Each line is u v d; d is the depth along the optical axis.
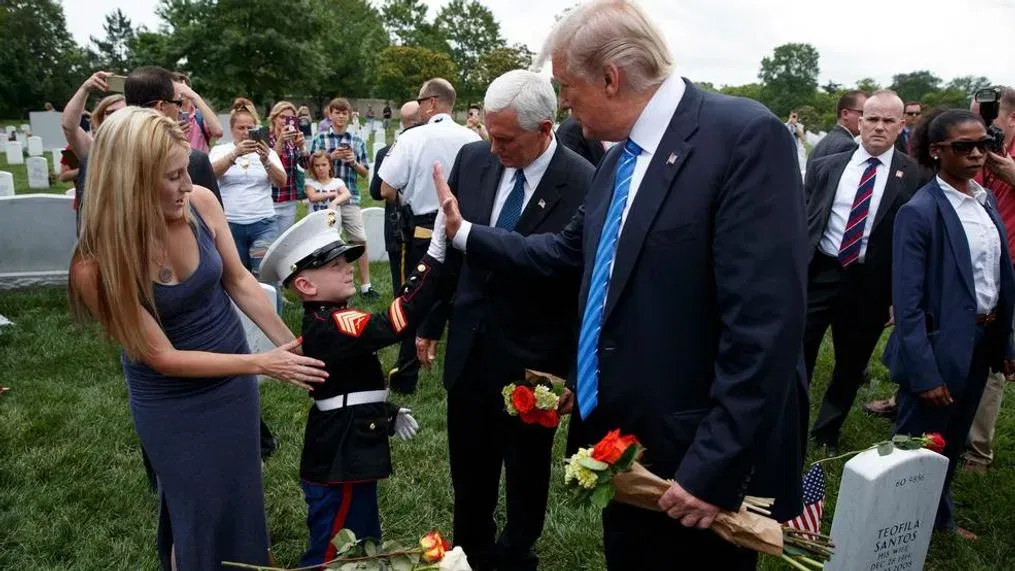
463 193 2.77
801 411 1.90
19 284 7.22
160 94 3.34
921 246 3.04
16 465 3.73
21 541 3.15
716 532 1.71
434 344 3.02
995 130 3.56
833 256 4.22
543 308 2.60
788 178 1.61
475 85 58.16
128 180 2.00
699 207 1.64
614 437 1.67
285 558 3.13
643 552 1.93
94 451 3.92
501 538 2.92
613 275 1.75
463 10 82.81
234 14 44.41
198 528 2.38
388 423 2.59
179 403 2.29
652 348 1.71
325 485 2.52
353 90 62.78
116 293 2.05
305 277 2.51
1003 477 3.95
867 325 4.18
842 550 2.57
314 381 2.33
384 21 86.62
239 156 5.80
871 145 4.12
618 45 1.69
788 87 63.47
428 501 3.58
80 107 3.41
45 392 4.67
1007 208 4.03
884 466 2.47
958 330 3.00
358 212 7.12
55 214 7.28
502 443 2.78
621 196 1.80
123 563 3.03
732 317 1.59
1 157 20.97
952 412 3.23
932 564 3.21
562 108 1.85
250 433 2.45
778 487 1.80
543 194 2.58
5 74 58.34
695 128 1.68
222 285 2.56
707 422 1.63
